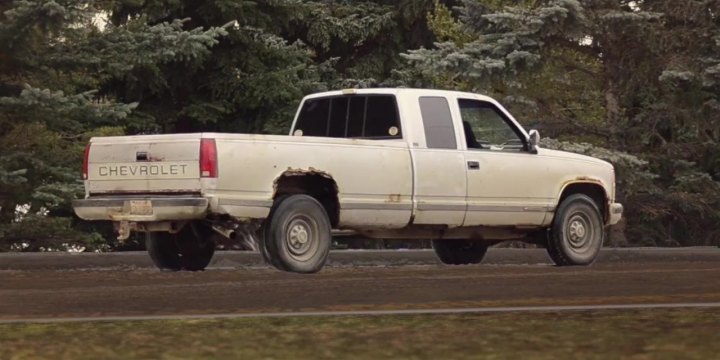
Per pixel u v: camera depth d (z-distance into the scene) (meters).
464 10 56.78
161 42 53.03
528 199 36.09
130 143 31.06
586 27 54.97
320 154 31.38
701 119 59.00
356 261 39.69
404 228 33.81
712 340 15.15
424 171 33.62
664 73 55.22
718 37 55.28
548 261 43.97
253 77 63.94
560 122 61.75
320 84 65.75
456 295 23.28
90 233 57.88
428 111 34.28
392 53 73.50
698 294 23.55
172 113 64.19
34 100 48.09
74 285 26.58
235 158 29.92
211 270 34.19
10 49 48.31
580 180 37.47
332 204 32.22
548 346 14.72
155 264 34.47
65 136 53.59
